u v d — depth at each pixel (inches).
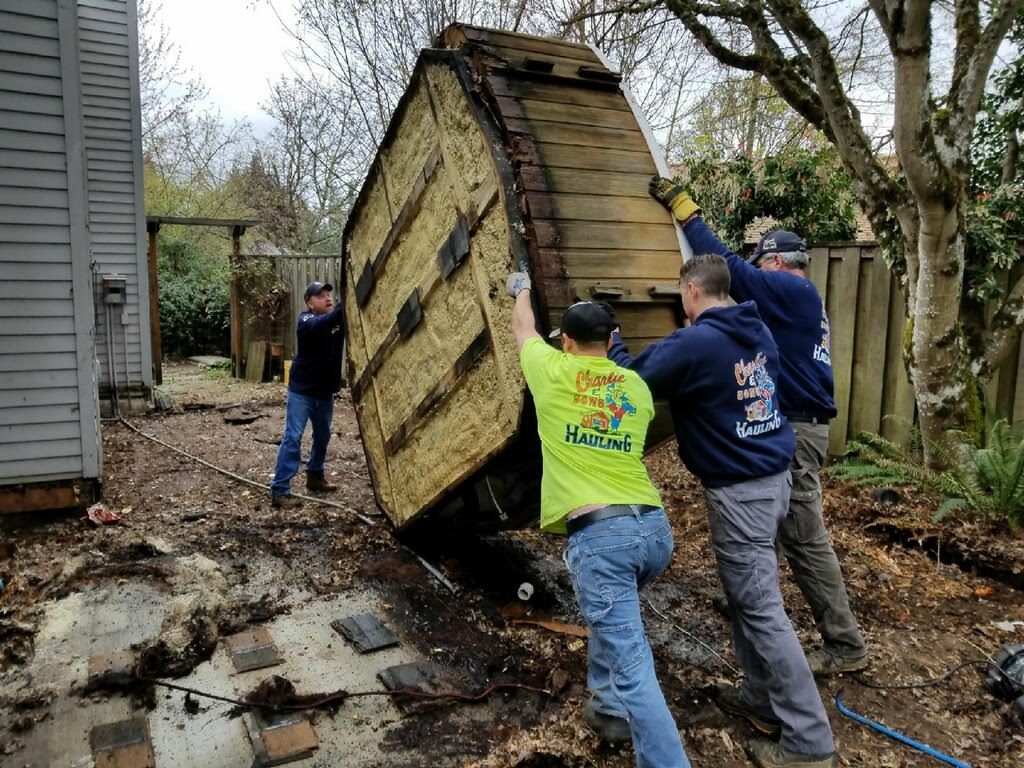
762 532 108.1
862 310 252.4
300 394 226.1
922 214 195.2
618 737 108.0
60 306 191.2
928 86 180.2
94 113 354.3
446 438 150.9
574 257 122.0
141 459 279.4
